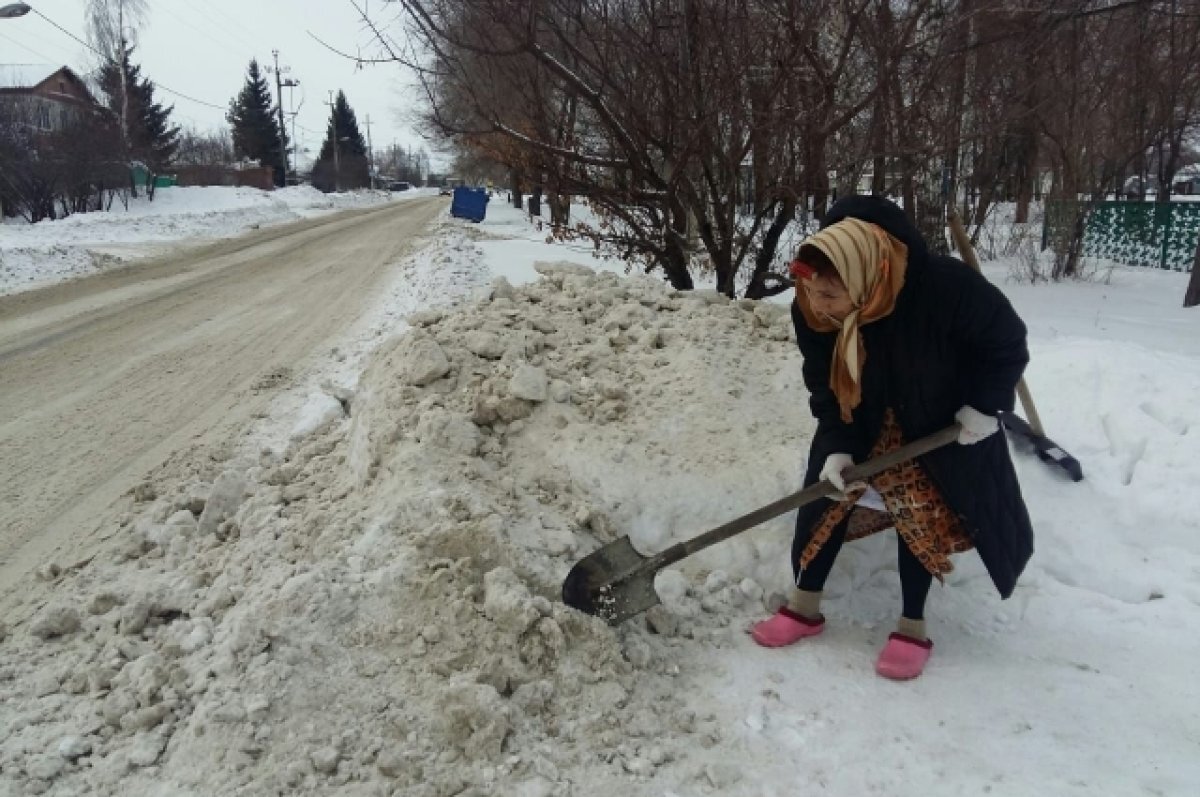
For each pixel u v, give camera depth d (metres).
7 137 29.31
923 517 2.85
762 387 4.11
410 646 2.78
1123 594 3.42
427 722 2.53
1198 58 13.44
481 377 4.06
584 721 2.59
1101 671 2.91
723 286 6.36
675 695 2.79
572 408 3.94
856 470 2.81
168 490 4.86
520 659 2.74
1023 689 2.80
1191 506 3.65
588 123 6.40
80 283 15.02
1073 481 3.86
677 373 4.12
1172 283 12.32
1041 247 14.57
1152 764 2.43
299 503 3.79
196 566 3.56
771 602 3.30
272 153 80.00
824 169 5.80
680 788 2.39
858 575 3.42
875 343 2.76
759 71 5.51
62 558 4.16
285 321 10.68
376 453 3.72
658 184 6.16
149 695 2.71
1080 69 12.14
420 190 97.06
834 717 2.67
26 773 2.48
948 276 2.66
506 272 13.26
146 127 52.62
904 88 6.38
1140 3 7.84
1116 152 13.09
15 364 8.65
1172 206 14.88
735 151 5.88
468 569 2.96
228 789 2.32
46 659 3.06
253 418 6.42
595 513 3.45
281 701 2.54
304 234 26.72
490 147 6.33
